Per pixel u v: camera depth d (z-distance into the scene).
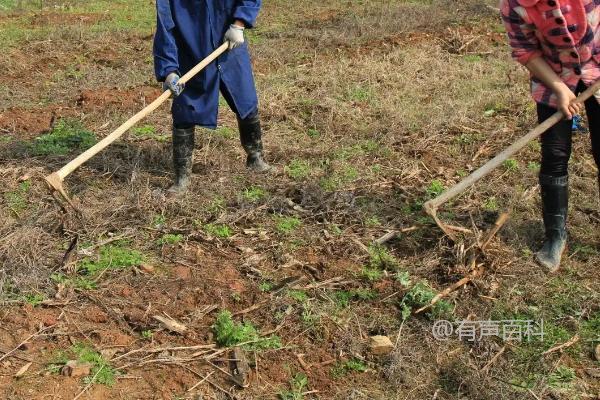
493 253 4.49
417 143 6.26
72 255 4.45
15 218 4.94
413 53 9.06
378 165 5.86
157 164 5.85
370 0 13.55
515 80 8.00
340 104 7.21
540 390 3.51
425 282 4.27
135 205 5.06
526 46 4.02
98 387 3.45
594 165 5.76
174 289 4.20
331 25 11.39
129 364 3.60
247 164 5.72
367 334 3.92
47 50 9.71
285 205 5.13
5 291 4.09
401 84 7.91
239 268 4.43
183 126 5.21
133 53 9.72
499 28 10.42
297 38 10.47
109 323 3.92
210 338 3.83
